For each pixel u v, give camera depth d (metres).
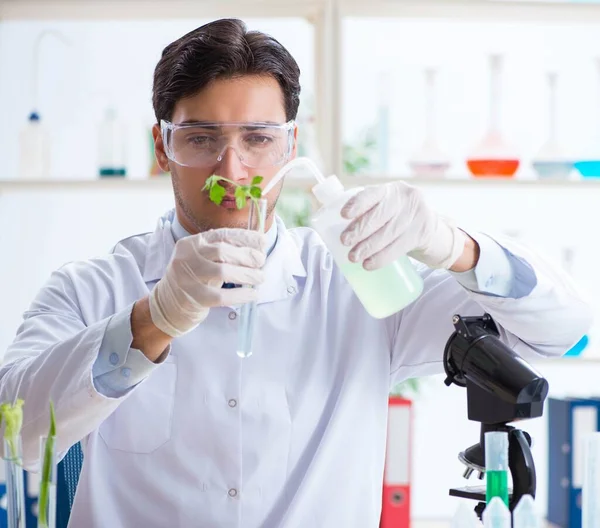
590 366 3.41
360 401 1.77
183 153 1.62
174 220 1.87
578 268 3.43
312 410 1.75
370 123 3.42
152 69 3.44
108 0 3.00
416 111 3.38
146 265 1.87
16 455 1.24
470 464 1.35
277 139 1.63
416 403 3.40
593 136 3.06
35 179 2.96
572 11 3.05
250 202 1.57
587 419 2.78
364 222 1.37
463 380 1.41
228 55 1.60
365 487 1.76
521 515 1.27
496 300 1.55
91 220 3.45
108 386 1.49
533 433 3.34
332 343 1.81
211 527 1.67
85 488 1.71
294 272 1.83
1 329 3.37
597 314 3.41
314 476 1.69
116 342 1.47
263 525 1.69
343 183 2.95
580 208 3.42
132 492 1.70
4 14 3.12
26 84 3.44
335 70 2.97
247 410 1.71
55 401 1.49
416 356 1.84
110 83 3.44
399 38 3.44
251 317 1.36
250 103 1.62
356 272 1.40
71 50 3.43
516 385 1.29
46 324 1.74
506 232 3.09
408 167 3.10
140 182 2.95
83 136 3.44
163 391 1.72
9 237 3.44
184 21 3.44
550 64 3.43
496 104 3.01
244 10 3.06
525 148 3.42
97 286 1.85
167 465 1.69
